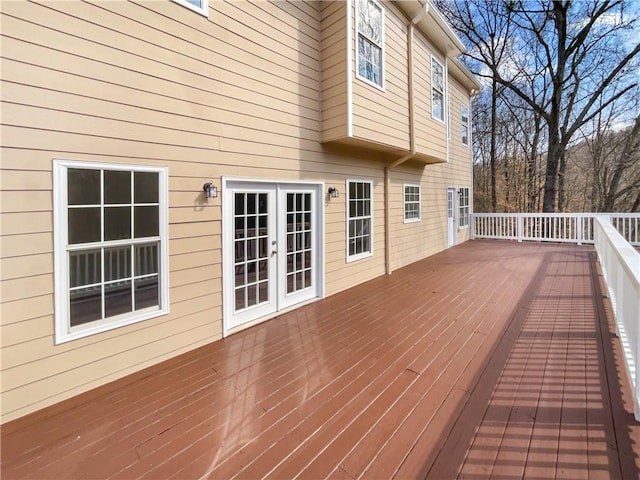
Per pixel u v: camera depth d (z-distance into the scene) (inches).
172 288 126.3
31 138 91.8
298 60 179.9
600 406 89.0
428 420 84.8
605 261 211.6
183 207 129.2
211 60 137.4
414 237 318.7
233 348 133.8
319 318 168.1
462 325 153.4
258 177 159.0
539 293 202.2
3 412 87.9
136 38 113.4
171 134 124.5
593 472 66.2
